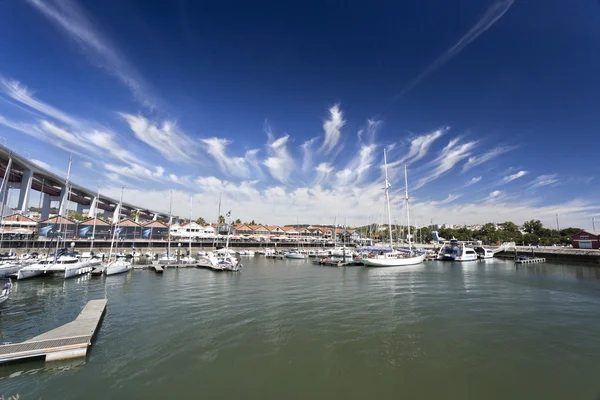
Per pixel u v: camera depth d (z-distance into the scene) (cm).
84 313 1969
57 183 10625
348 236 14175
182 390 1171
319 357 1484
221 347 1588
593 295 3075
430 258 8281
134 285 3494
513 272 5188
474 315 2241
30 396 1113
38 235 7331
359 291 3200
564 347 1631
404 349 1591
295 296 2897
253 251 10156
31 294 2892
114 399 1102
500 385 1241
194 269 5306
